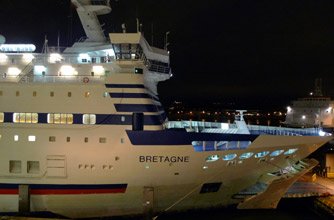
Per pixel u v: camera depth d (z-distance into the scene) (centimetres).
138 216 2231
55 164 2083
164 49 2606
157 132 2069
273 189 2372
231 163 2195
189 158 2116
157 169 2103
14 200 2139
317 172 3619
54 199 2122
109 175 2091
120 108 2080
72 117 2081
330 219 2612
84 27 2411
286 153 2298
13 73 2245
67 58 2327
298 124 6675
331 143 4966
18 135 2092
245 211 2492
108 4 2395
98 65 2184
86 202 2142
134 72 2106
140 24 2211
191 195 2253
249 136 2178
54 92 2100
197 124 2614
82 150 2072
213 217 2428
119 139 2069
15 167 2131
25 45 2334
